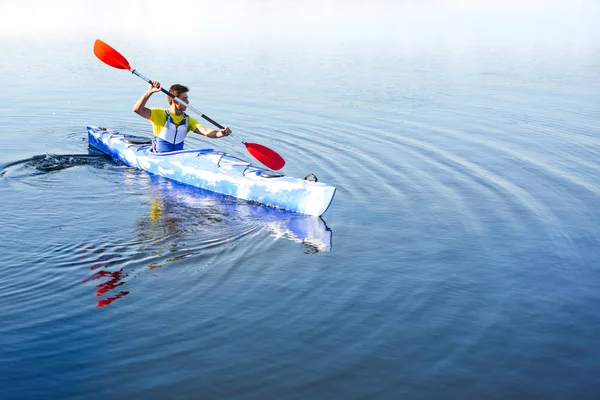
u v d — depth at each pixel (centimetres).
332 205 706
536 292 510
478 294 505
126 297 491
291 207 695
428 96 1311
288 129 1043
